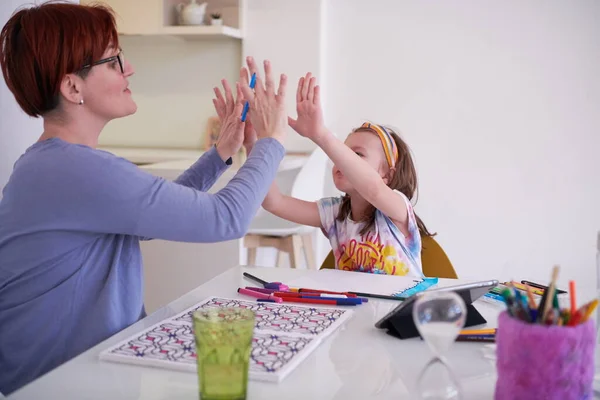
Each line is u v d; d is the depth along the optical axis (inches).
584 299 51.0
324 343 42.8
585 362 30.3
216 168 63.2
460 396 33.4
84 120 50.2
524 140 145.5
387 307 51.9
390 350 41.6
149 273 104.7
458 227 151.4
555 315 30.6
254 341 41.9
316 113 61.6
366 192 66.4
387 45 150.9
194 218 46.6
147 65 166.6
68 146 46.0
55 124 49.9
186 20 152.4
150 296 104.9
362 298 53.2
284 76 53.7
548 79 142.7
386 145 74.0
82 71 48.4
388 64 151.3
